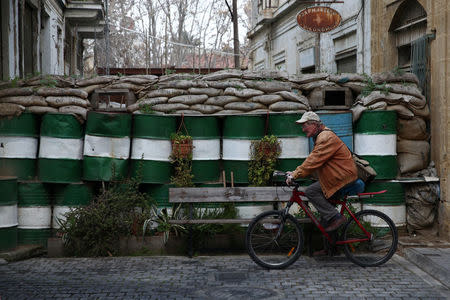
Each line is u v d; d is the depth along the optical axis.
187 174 7.20
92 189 7.29
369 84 7.74
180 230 7.03
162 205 7.25
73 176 7.14
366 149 7.42
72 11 18.02
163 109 7.31
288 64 17.98
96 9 17.98
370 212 6.45
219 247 7.07
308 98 7.90
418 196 7.57
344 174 6.04
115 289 5.40
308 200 6.53
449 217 7.30
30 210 7.10
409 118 7.62
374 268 6.23
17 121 7.08
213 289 5.39
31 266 6.37
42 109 7.11
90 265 6.41
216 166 7.40
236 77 7.57
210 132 7.33
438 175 7.60
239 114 7.23
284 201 6.81
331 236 6.38
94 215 6.86
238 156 7.23
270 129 7.30
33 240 7.12
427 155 7.77
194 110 7.32
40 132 7.21
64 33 18.06
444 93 7.43
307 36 15.78
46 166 7.07
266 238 6.34
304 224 6.97
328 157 6.00
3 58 9.80
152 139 7.19
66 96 7.23
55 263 6.53
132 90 7.66
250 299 5.05
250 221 6.48
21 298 5.12
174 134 7.23
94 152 7.03
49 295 5.20
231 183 7.27
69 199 7.13
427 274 5.96
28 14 12.90
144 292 5.30
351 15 11.91
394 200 7.46
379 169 7.38
